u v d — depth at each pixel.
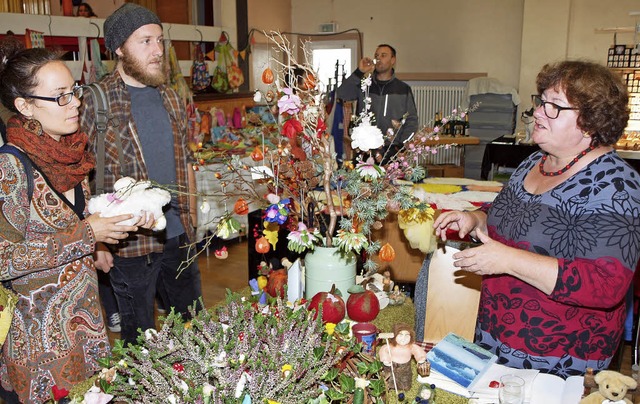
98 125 2.13
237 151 4.51
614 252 1.34
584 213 1.41
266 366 1.14
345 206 1.66
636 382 1.20
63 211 1.60
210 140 5.08
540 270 1.36
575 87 1.38
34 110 1.56
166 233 2.33
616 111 1.38
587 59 1.51
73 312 1.65
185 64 5.39
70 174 1.63
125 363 1.24
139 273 2.25
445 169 6.79
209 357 1.14
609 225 1.35
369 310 1.59
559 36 6.77
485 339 1.63
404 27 7.71
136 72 2.18
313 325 1.28
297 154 1.56
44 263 1.53
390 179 1.58
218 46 5.46
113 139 2.16
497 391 1.34
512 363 1.55
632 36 6.56
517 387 1.25
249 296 1.72
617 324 1.50
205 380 1.12
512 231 1.55
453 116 1.66
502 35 7.23
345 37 8.02
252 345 1.19
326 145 1.54
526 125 5.06
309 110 1.48
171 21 5.85
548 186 1.50
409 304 1.90
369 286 1.91
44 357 1.61
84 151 1.73
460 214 1.76
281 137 1.61
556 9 6.73
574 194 1.44
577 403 1.27
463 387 1.37
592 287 1.33
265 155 1.63
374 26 7.86
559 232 1.45
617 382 1.17
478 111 6.88
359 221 1.61
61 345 1.63
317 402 1.18
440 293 2.01
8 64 1.54
